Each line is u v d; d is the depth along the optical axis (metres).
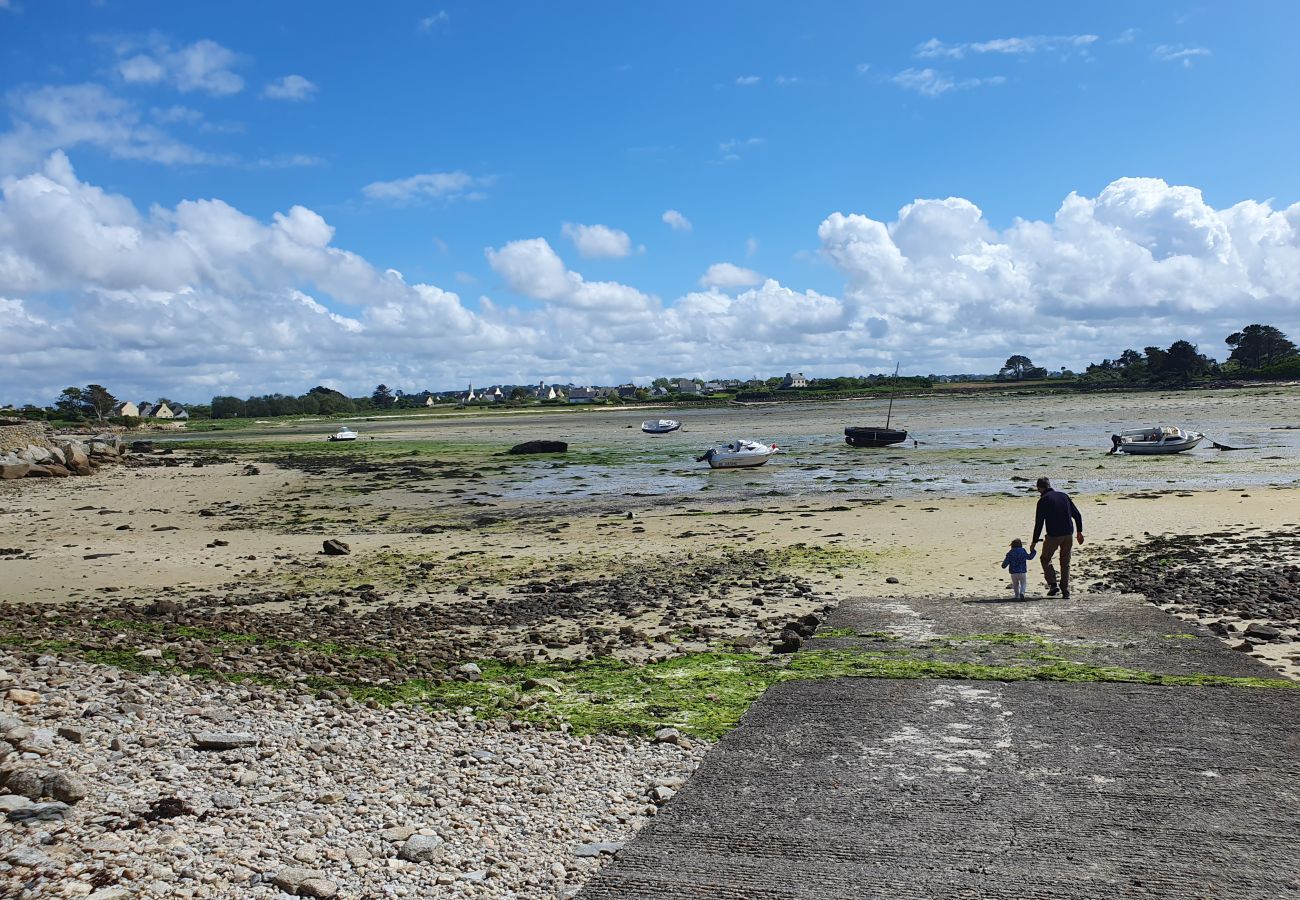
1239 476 38.00
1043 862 5.52
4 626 14.60
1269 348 191.50
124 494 44.16
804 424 102.31
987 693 8.90
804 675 9.95
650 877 5.66
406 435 103.00
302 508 38.72
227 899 5.49
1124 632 11.60
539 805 7.34
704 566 21.75
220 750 8.27
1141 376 187.88
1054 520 14.68
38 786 6.79
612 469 54.28
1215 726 7.68
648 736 9.09
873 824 6.17
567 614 16.67
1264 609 14.03
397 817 6.98
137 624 15.25
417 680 11.40
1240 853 5.52
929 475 43.28
